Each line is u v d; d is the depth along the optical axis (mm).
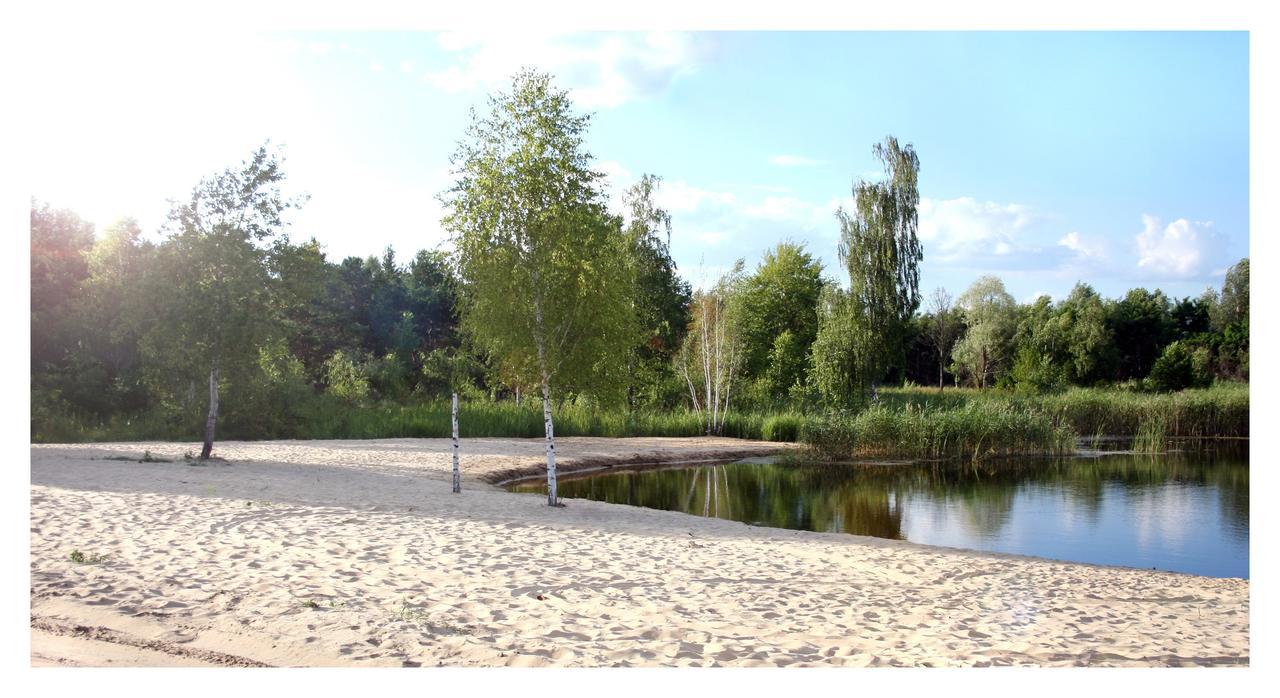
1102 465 26312
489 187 15461
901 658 6152
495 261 15477
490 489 18047
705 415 37125
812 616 7473
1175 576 10633
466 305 16500
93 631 6270
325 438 30484
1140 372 69312
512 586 8070
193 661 5730
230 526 10555
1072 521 16797
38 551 8633
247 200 19172
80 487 13430
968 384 71625
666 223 46781
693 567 9656
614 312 16312
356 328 59781
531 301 15695
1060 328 66000
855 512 17891
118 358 31516
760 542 12070
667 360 46406
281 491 14305
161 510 11477
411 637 6273
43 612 6633
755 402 42500
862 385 42656
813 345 44656
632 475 24281
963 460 27641
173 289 18406
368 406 38250
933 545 13328
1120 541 14938
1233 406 33906
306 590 7480
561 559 9648
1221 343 59094
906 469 25719
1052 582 9766
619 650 6133
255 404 29594
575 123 15734
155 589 7375
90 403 30281
